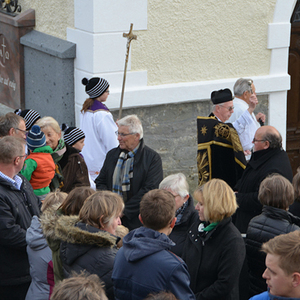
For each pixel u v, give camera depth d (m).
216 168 17.92
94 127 18.39
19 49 23.62
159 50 20.27
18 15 23.48
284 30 22.22
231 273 10.14
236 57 21.77
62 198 11.12
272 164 14.41
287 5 22.03
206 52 21.14
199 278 10.65
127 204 14.66
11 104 25.59
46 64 21.81
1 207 11.20
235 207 10.46
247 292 11.44
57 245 9.45
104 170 15.45
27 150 14.68
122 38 19.41
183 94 20.88
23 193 11.97
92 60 19.16
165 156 21.48
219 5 20.86
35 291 10.24
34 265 10.21
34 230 10.24
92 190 10.41
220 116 18.30
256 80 22.12
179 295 8.40
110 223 9.44
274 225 11.00
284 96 23.09
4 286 11.88
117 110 20.12
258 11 21.62
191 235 11.10
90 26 18.94
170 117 21.17
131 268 8.64
